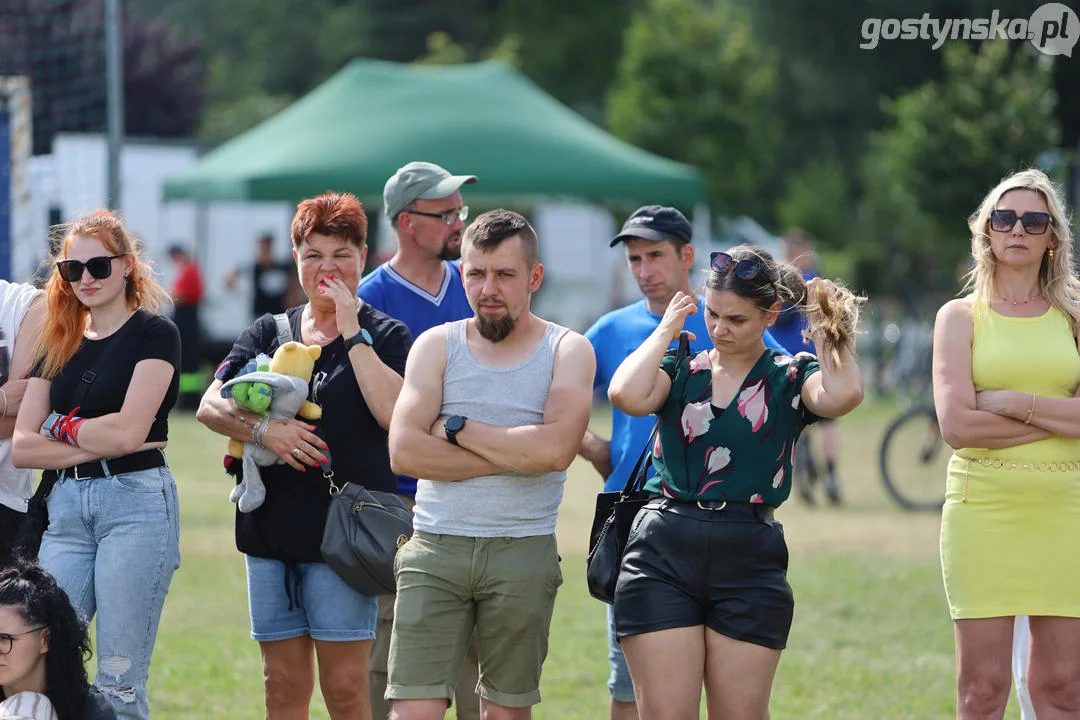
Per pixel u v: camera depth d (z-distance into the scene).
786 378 11.96
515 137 44.81
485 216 12.13
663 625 11.66
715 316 11.85
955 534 13.24
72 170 39.47
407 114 45.34
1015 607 12.91
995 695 13.07
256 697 17.53
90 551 13.16
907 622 21.69
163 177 53.72
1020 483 12.96
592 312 71.88
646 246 14.56
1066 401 12.96
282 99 116.12
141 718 12.98
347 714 13.34
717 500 11.80
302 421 13.09
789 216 94.06
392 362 13.41
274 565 13.27
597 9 115.50
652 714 11.67
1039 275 13.53
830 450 33.88
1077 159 49.50
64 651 11.84
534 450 11.89
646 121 76.12
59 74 38.06
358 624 13.14
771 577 11.73
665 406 12.16
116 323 13.46
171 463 38.75
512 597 12.04
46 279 15.10
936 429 33.38
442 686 12.12
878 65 79.56
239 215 60.81
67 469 13.14
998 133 50.19
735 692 11.66
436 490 12.23
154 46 97.25
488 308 12.01
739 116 77.06
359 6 123.62
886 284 81.94
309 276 13.33
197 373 52.72
